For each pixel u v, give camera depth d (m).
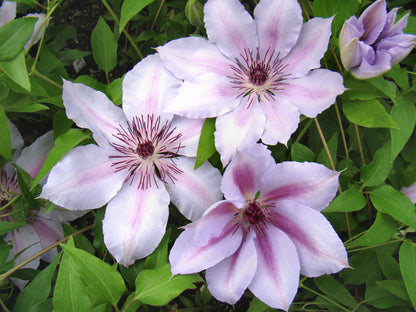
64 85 0.32
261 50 0.34
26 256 0.39
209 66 0.34
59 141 0.33
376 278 0.37
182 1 0.47
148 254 0.33
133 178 0.34
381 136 0.38
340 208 0.31
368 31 0.31
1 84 0.35
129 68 0.54
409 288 0.31
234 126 0.32
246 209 0.32
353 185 0.33
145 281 0.31
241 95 0.33
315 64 0.33
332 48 0.35
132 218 0.33
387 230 0.31
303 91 0.33
